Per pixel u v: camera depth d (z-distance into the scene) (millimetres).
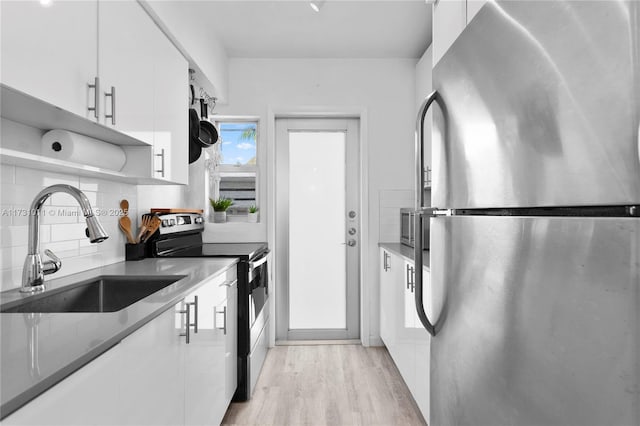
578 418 546
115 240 2117
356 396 2463
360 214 3578
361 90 3453
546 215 632
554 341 594
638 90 450
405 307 2383
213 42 2877
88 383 794
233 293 2277
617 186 480
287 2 2527
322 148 3613
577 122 544
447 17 1270
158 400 1175
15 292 1362
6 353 771
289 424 2135
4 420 581
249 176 3596
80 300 1562
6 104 1206
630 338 467
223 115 3398
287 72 3426
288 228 3609
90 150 1558
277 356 3188
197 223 3109
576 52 543
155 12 1846
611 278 491
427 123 2961
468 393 895
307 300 3619
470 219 874
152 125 1875
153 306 1166
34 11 1110
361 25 2850
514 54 696
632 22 456
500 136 746
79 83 1315
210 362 1752
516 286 693
